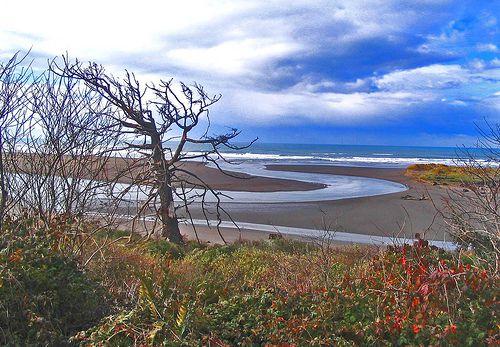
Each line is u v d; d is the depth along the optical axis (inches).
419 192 1547.7
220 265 427.5
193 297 248.4
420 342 177.9
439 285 205.5
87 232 319.6
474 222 370.9
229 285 290.2
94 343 189.2
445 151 6830.7
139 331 199.9
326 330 195.9
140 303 221.3
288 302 221.6
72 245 282.2
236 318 215.2
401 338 182.1
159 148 658.2
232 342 199.6
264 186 1745.8
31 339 192.9
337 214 1144.8
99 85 592.1
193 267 370.0
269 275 333.7
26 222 283.3
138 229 701.3
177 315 206.2
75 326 209.6
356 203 1321.4
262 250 602.2
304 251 519.8
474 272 214.5
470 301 196.2
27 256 231.1
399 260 247.1
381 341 185.3
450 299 198.8
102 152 328.2
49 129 305.1
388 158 4345.5
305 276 279.3
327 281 245.6
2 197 281.3
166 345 186.5
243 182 1856.5
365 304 211.0
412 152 6264.8
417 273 226.7
